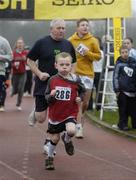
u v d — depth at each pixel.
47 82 17.48
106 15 29.02
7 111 32.72
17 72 33.34
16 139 21.72
